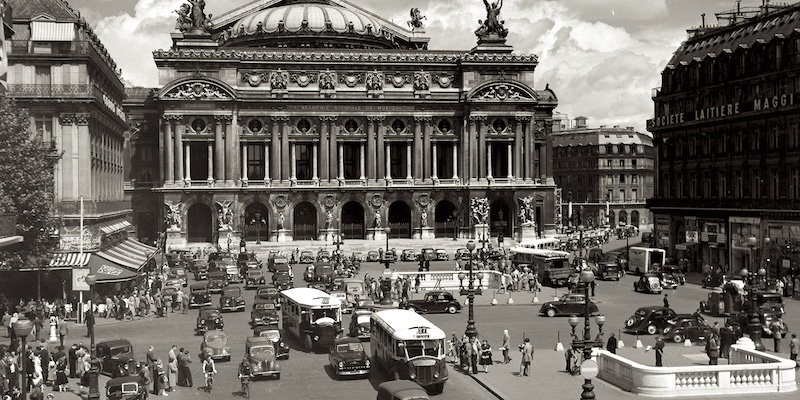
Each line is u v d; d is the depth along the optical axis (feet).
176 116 493.36
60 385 176.04
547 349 215.92
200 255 447.42
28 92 319.27
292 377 187.83
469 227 523.70
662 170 429.79
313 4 616.80
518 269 365.40
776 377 168.04
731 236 364.99
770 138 344.90
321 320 215.51
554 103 562.25
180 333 242.58
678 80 416.05
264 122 509.35
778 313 237.86
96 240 298.35
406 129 523.29
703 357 200.03
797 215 320.29
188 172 499.10
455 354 205.26
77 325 256.32
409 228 529.04
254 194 506.07
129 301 271.69
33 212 239.71
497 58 528.22
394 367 174.50
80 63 323.37
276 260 389.19
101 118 356.38
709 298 267.39
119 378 162.30
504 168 564.30
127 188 528.22
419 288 337.11
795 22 337.52
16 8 330.54
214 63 503.20
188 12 522.06
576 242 526.98
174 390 176.96
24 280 281.95
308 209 522.88
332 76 514.68
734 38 380.78
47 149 258.98
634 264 390.83
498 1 544.62
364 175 520.01
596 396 165.48
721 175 381.60
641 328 234.99
